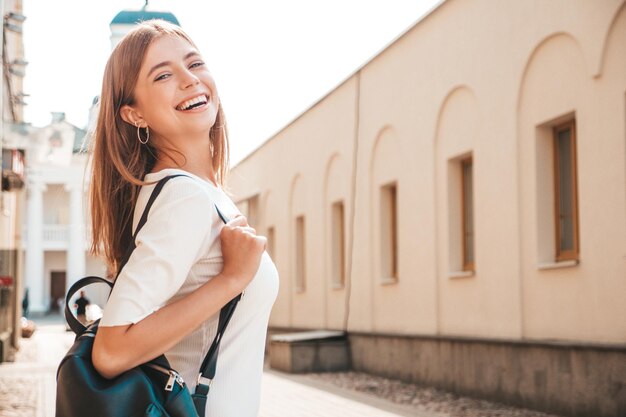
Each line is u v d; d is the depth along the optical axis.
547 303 9.90
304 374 15.72
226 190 2.44
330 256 19.05
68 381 1.72
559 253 10.09
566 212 10.03
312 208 20.39
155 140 2.13
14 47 16.69
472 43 11.88
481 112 11.64
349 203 17.58
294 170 21.94
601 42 8.70
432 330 13.38
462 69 12.22
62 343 26.48
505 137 10.95
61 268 53.72
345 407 10.40
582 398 8.85
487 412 9.83
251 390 2.02
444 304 13.00
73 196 50.72
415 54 13.98
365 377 14.83
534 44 10.12
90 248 2.21
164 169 2.06
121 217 2.15
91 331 1.86
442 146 13.07
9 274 19.50
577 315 9.21
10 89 15.28
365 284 16.58
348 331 16.38
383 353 14.73
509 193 10.84
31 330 29.38
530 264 10.34
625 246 8.34
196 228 1.84
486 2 11.40
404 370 13.80
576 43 9.27
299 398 11.42
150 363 1.80
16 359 19.36
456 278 12.57
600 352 8.56
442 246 13.12
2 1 10.95
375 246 16.16
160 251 1.78
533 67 10.22
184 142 2.12
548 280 9.88
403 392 12.24
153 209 1.85
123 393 1.70
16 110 18.84
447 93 12.75
